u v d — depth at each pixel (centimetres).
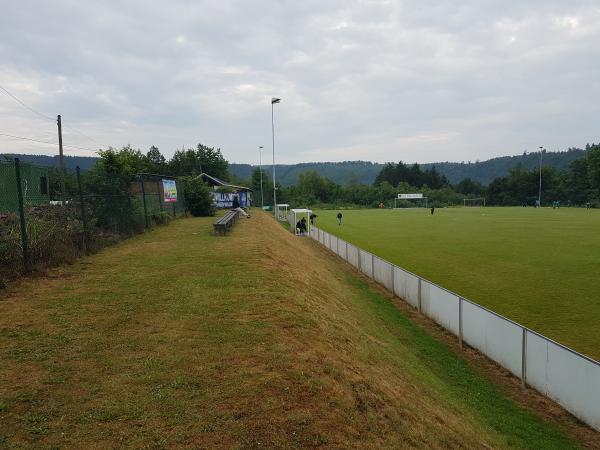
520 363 959
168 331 695
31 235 1103
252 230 2292
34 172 1432
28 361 580
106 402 484
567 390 828
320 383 550
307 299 1014
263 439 432
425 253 2688
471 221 5322
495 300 1569
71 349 621
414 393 724
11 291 909
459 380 970
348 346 785
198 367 569
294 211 4072
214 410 473
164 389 513
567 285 1755
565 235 3516
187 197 3506
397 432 525
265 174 10512
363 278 2048
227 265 1220
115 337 667
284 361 593
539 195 11362
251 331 698
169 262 1263
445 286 1802
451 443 582
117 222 1802
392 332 1241
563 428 789
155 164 9931
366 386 609
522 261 2320
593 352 1084
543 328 1262
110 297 880
